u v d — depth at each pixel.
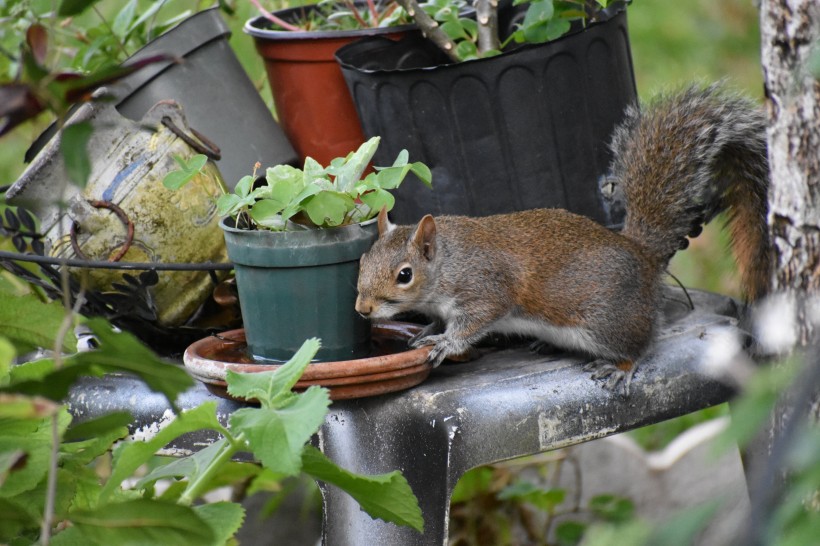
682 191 5.30
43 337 3.39
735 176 5.48
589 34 5.30
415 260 4.82
